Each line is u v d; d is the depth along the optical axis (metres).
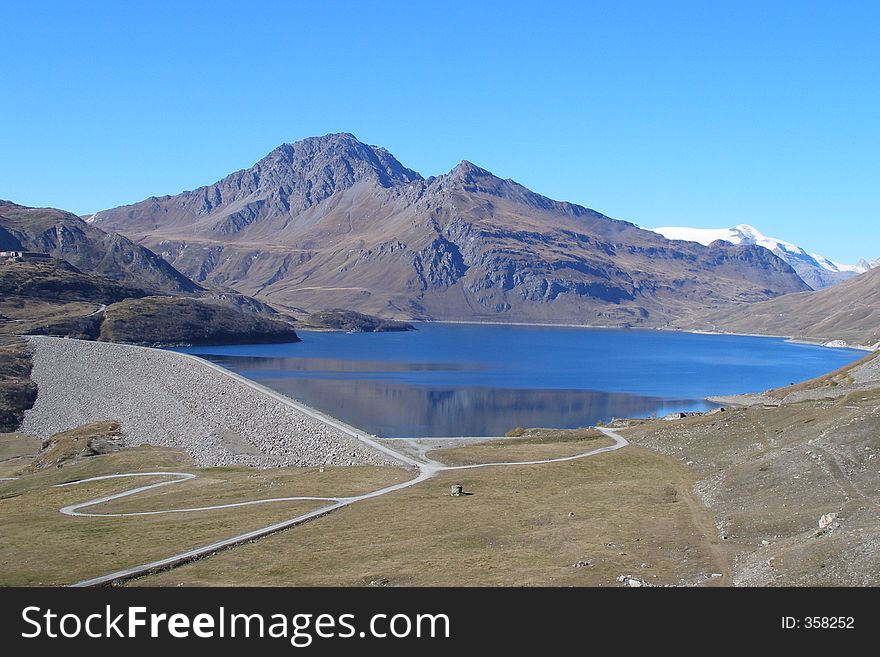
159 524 98.31
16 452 197.25
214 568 78.50
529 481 114.31
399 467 128.00
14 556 85.69
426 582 70.12
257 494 114.00
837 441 98.38
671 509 92.88
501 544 81.75
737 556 72.00
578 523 88.06
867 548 62.88
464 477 118.75
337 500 106.69
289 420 171.00
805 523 76.69
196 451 158.75
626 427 162.75
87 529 98.00
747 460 110.75
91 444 174.25
